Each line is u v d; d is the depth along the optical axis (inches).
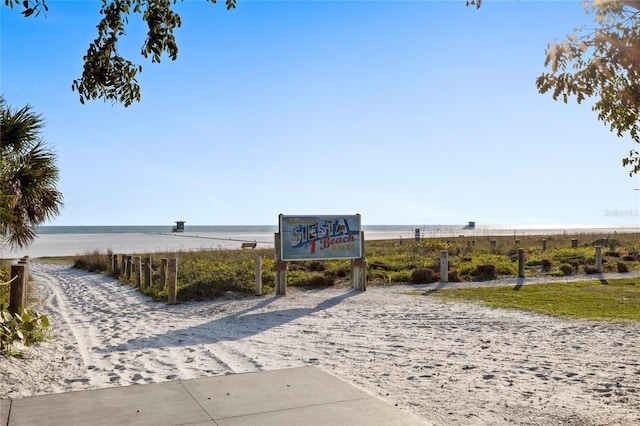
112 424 161.9
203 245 2305.6
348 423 162.9
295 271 826.2
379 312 476.4
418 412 191.8
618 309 453.4
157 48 186.9
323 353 305.9
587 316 416.2
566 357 282.8
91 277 957.8
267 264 851.4
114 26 184.7
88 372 262.1
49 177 389.7
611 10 153.3
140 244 2544.3
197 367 272.7
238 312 502.6
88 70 185.5
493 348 311.3
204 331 396.8
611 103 170.6
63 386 233.5
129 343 348.2
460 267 835.4
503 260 958.4
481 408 196.4
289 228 632.4
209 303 573.6
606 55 156.2
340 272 801.6
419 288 668.7
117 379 246.7
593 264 896.3
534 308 466.0
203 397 189.6
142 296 653.9
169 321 454.3
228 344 339.9
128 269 862.5
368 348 319.3
